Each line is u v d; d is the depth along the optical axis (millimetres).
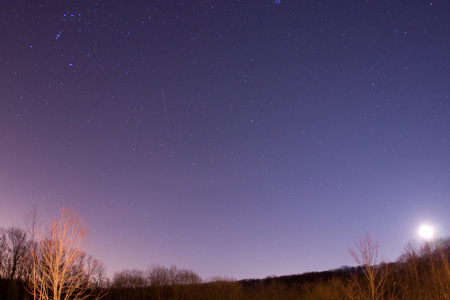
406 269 29984
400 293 26969
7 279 22156
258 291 53906
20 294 17438
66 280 13367
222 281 49812
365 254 24453
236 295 48062
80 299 14117
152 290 42500
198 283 47156
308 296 40312
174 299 41344
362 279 27438
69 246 13602
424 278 28188
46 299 13258
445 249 29625
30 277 13703
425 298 26234
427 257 30062
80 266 14070
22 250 23219
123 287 41125
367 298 24344
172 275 45656
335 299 33344
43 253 13367
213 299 44781
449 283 25719
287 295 47062
